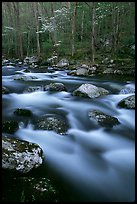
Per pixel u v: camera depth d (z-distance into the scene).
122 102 9.57
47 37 32.69
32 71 19.81
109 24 25.36
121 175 5.51
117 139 7.13
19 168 5.08
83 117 8.30
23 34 33.25
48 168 5.55
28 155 5.29
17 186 4.69
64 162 5.84
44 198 4.49
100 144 6.82
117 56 20.34
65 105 9.57
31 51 32.47
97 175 5.47
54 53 25.09
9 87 12.18
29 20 33.94
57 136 6.97
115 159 6.11
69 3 24.08
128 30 23.31
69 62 21.42
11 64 25.12
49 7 32.59
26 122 7.68
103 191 5.02
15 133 7.00
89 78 15.55
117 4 21.11
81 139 6.98
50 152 6.21
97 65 18.45
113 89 12.58
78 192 4.94
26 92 11.33
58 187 5.01
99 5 21.69
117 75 16.45
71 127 7.60
